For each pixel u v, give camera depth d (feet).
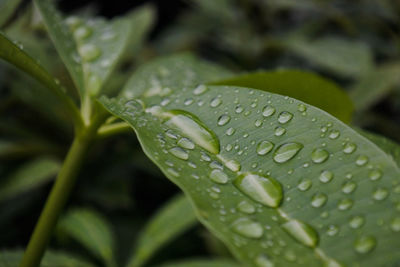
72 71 0.82
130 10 2.72
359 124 1.64
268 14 2.02
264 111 0.68
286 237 0.60
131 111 0.70
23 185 1.28
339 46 1.76
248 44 1.92
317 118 0.66
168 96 0.72
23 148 1.45
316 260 0.58
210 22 2.10
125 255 1.53
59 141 1.58
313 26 2.07
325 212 0.61
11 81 1.47
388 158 0.63
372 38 2.00
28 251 0.74
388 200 0.61
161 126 0.68
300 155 0.64
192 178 0.63
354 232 0.59
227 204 0.61
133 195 1.75
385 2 1.93
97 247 1.20
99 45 0.88
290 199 0.62
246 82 0.76
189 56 1.10
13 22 1.21
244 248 0.58
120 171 1.55
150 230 1.17
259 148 0.66
